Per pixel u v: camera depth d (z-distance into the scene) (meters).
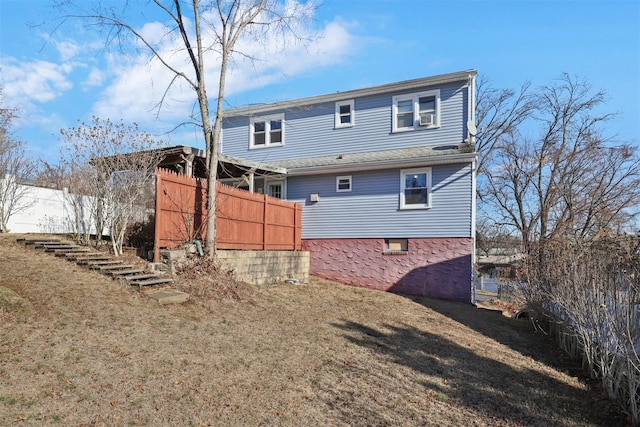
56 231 13.47
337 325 8.32
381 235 14.73
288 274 13.37
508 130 26.72
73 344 4.97
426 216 14.06
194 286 8.35
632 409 4.96
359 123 16.12
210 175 9.73
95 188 10.70
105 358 4.77
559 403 5.46
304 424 4.08
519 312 12.14
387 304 11.59
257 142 18.17
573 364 7.75
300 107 17.05
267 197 12.80
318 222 15.80
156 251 8.66
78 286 7.10
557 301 8.11
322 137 16.80
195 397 4.28
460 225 13.57
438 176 13.98
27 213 12.80
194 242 9.40
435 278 13.80
